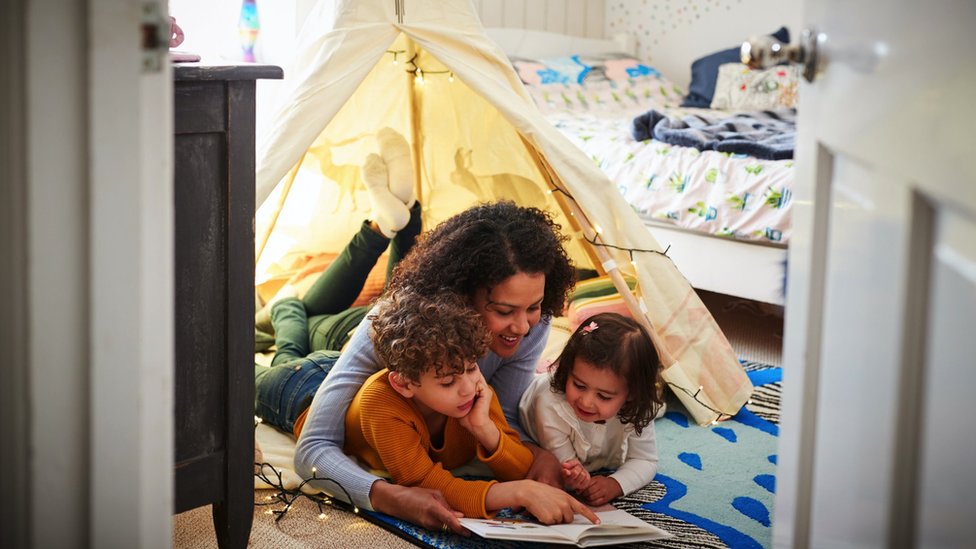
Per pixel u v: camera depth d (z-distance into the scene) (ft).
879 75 2.34
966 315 1.88
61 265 2.49
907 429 2.19
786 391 3.14
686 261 9.68
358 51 6.27
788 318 3.14
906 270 2.17
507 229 5.28
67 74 2.42
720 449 6.26
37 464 2.54
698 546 4.92
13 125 2.40
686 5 14.58
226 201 4.33
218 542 4.69
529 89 12.49
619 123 11.60
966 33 1.88
